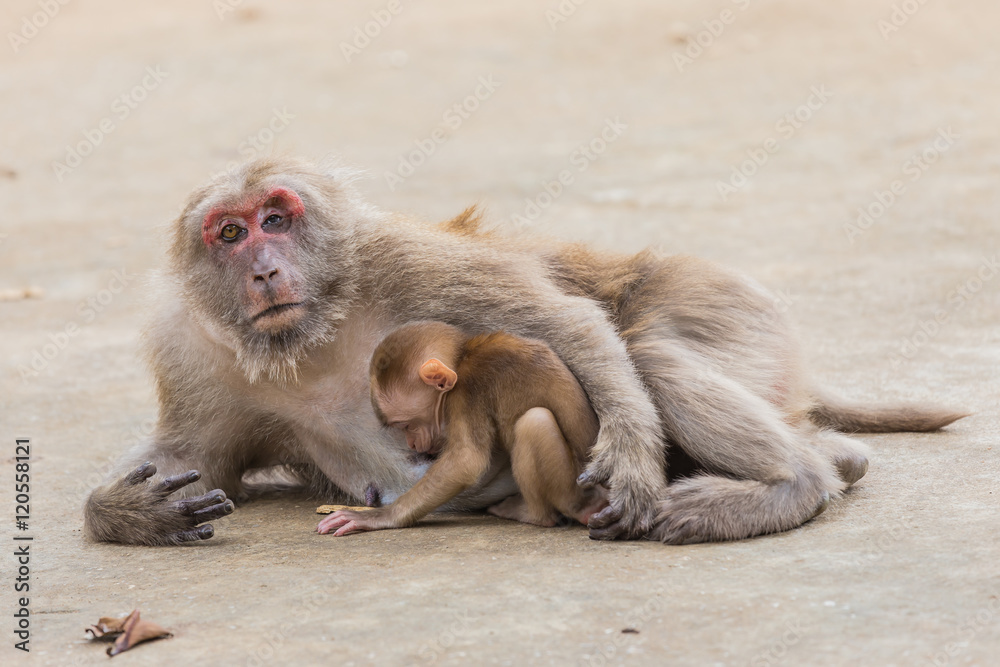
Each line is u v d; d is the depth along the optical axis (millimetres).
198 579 9531
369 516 10648
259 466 12617
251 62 40656
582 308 10789
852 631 7484
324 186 11359
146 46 44094
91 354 19312
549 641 7656
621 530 9867
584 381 10359
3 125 36375
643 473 9914
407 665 7438
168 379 11781
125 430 15172
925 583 8172
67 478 13195
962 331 16547
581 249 12383
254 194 10906
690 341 11273
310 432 11727
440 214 25172
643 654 7379
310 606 8617
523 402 10156
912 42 36281
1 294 23016
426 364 10141
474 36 41469
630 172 27953
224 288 10961
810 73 34312
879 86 32438
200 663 7723
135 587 9453
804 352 12461
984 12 38656
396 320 11188
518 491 11141
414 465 11273
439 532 10430
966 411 12500
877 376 14797
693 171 27562
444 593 8664
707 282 11586
